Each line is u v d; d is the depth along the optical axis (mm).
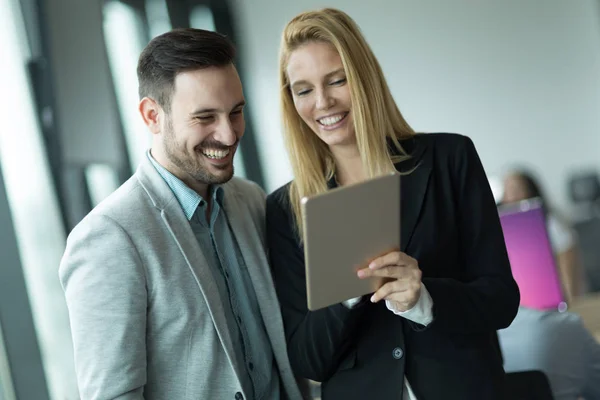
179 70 1721
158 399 1742
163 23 5242
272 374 1911
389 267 1631
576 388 2531
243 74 6949
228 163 1776
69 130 3238
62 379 3066
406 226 1883
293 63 1893
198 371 1745
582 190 7512
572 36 7617
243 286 1899
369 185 1530
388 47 7836
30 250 2992
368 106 1889
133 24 4648
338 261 1576
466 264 1914
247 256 1918
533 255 2832
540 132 7754
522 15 7668
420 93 7836
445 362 1826
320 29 1875
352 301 1777
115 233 1696
